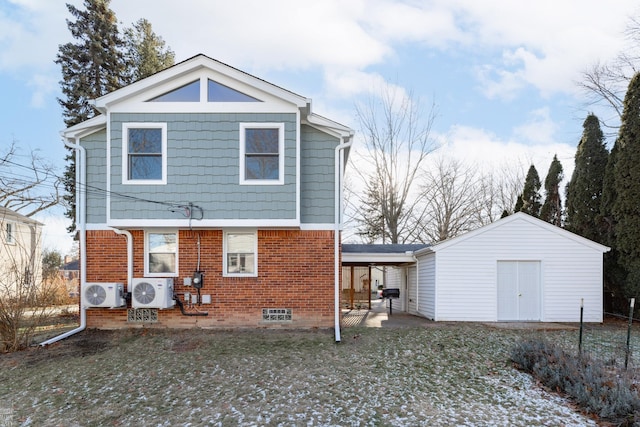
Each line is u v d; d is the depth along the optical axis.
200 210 9.47
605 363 7.14
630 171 12.55
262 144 9.66
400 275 17.73
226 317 10.02
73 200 20.97
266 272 10.10
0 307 8.34
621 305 13.31
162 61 24.72
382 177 26.00
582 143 15.00
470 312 12.06
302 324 10.06
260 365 7.29
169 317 9.98
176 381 6.55
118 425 5.05
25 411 5.53
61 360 7.71
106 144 10.12
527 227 12.24
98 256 10.04
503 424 5.00
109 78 21.98
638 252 12.26
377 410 5.43
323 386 6.31
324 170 10.23
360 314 14.73
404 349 8.45
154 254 10.16
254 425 4.96
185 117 9.57
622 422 4.99
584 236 14.42
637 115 12.57
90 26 21.81
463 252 12.18
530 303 12.20
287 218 9.50
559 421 5.10
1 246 18.95
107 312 9.98
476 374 7.06
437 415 5.28
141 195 9.43
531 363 7.26
